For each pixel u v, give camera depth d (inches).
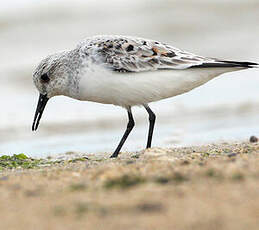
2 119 840.3
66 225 286.8
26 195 350.6
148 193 328.5
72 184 373.7
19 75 1048.2
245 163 391.9
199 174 363.9
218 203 300.4
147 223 279.7
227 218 277.9
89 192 345.1
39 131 792.3
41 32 1244.5
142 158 493.0
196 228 268.8
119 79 512.4
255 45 1148.5
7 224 294.2
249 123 763.4
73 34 1242.6
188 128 761.6
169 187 339.0
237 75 1007.6
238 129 733.3
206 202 303.3
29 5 1311.5
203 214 285.6
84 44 530.0
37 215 305.9
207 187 331.3
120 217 291.6
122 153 599.2
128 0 1359.5
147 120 837.8
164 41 1235.9
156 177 365.7
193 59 519.8
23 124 822.5
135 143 701.9
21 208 320.5
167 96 531.2
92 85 518.6
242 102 871.1
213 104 875.4
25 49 1177.4
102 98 531.2
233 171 362.9
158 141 697.6
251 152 491.2
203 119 806.5
